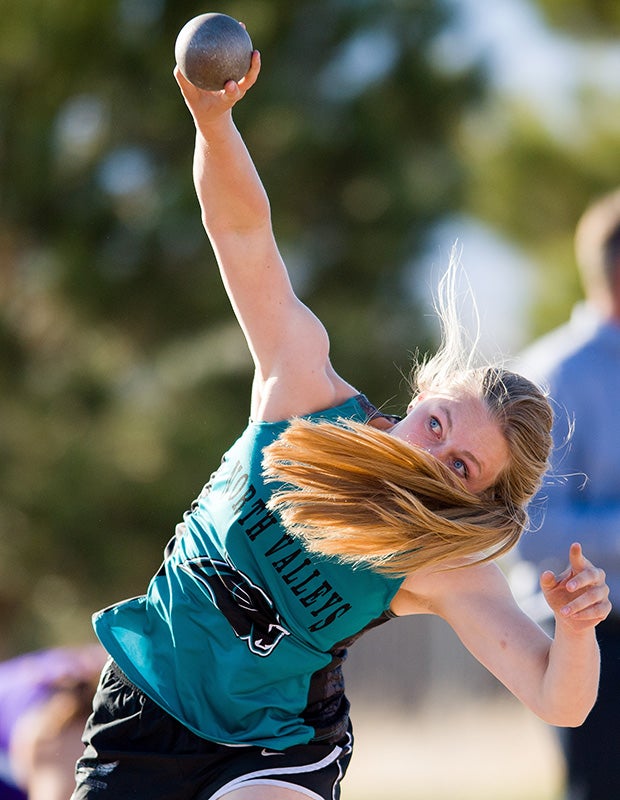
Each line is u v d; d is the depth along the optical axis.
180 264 35.50
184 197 34.41
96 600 35.97
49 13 34.53
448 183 37.69
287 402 10.48
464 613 10.09
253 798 9.80
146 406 35.12
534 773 31.36
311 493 9.76
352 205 37.16
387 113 37.19
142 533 34.84
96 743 10.41
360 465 9.72
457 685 53.41
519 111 43.78
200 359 35.31
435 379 10.62
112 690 10.45
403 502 9.65
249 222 10.55
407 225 36.75
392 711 53.25
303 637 10.11
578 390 14.39
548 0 43.66
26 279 35.44
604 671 13.77
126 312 35.75
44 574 35.31
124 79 35.34
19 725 13.11
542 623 14.14
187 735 10.16
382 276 37.16
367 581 10.03
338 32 36.06
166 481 34.03
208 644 10.12
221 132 10.25
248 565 10.11
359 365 35.44
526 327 41.88
